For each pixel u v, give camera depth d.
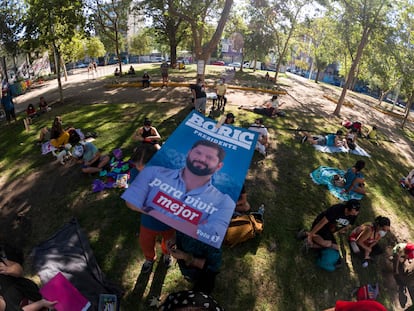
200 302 1.92
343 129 12.10
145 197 2.25
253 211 6.07
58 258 4.58
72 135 8.45
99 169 7.00
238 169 2.32
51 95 18.47
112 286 4.23
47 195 6.36
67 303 3.66
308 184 7.27
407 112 17.20
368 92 47.50
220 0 19.31
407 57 15.33
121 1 22.03
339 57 28.23
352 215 4.71
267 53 28.38
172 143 2.43
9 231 5.40
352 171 7.09
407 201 7.68
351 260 5.20
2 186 6.74
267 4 22.81
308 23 21.86
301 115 13.37
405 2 13.42
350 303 1.91
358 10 13.79
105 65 46.19
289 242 5.32
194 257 3.18
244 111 12.46
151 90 16.69
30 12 13.09
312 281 4.70
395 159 10.50
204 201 2.21
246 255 4.95
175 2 16.56
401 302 4.71
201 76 14.58
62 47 15.95
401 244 5.18
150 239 4.04
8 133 10.30
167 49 43.41
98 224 5.46
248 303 4.25
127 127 9.81
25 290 2.23
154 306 4.05
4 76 21.80
